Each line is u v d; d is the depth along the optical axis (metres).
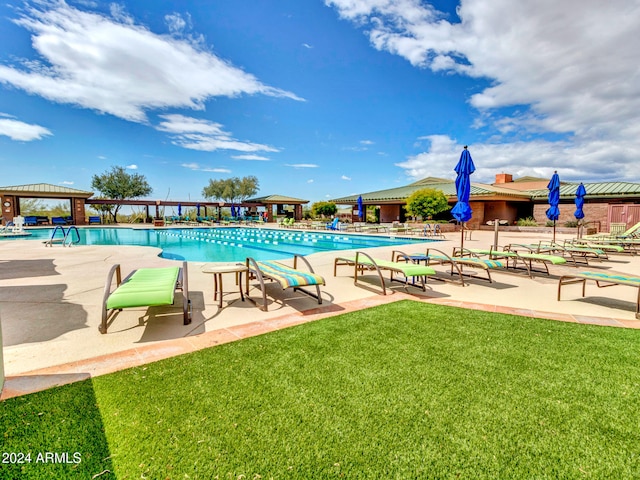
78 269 7.28
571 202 24.00
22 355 3.02
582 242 12.84
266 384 2.53
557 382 2.58
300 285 4.42
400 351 3.13
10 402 2.26
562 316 4.25
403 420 2.11
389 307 4.64
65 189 28.75
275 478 1.66
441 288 5.92
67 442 1.90
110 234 22.84
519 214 27.22
